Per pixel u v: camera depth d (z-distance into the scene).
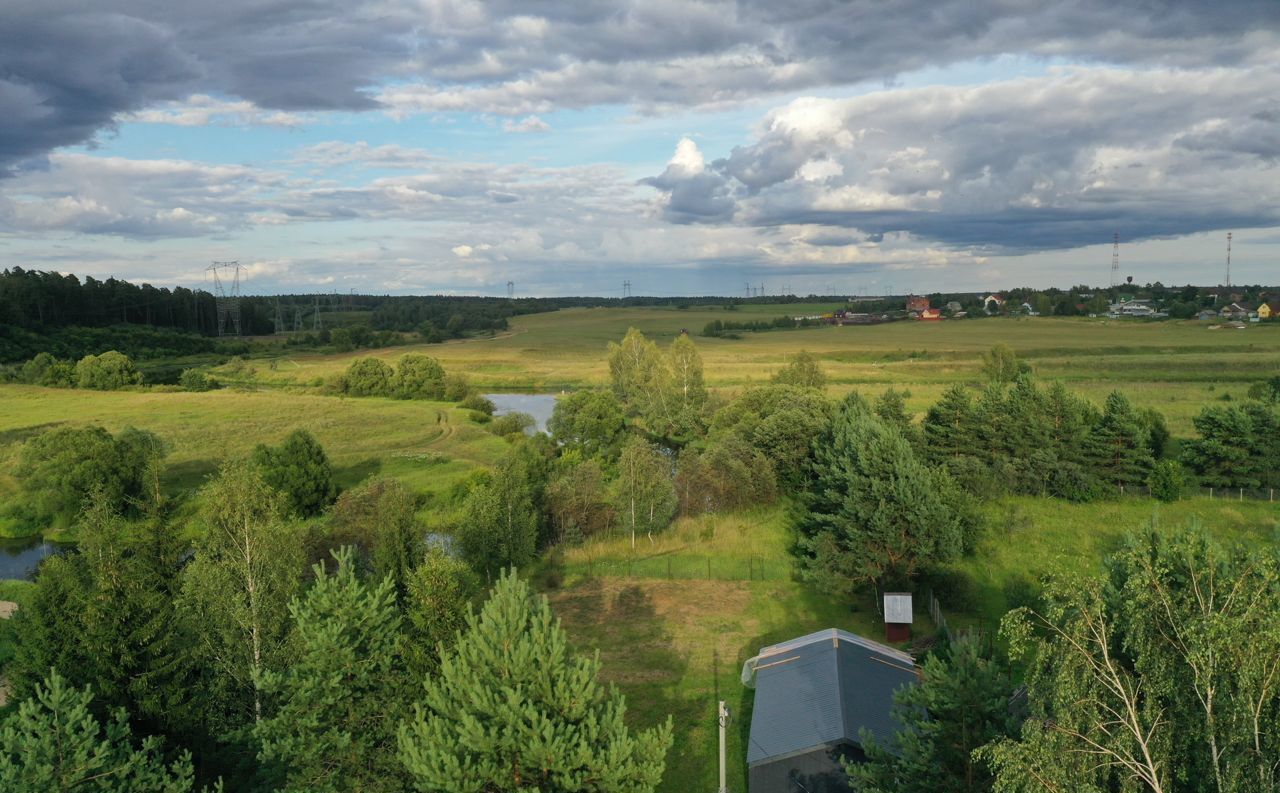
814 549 48.91
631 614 47.41
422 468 89.00
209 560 30.34
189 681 28.77
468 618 22.75
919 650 40.09
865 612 46.53
